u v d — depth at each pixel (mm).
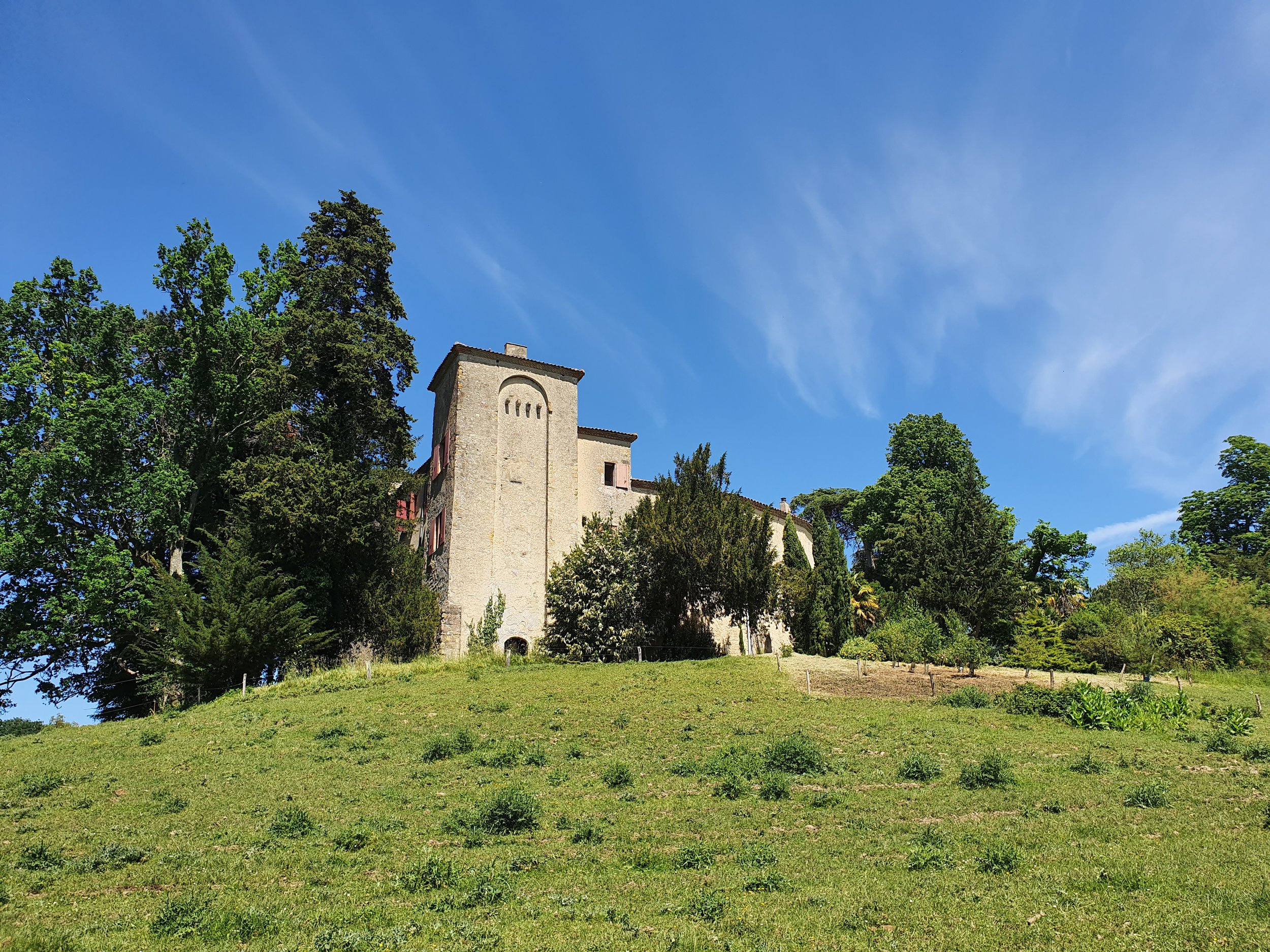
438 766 19922
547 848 13312
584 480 46375
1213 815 14414
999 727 24500
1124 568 54906
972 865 11570
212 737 24000
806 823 14758
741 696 28859
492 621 40781
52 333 37062
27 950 8664
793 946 8641
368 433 42156
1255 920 8820
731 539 38688
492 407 44250
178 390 36219
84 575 32312
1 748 23953
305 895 10977
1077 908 9484
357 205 45469
